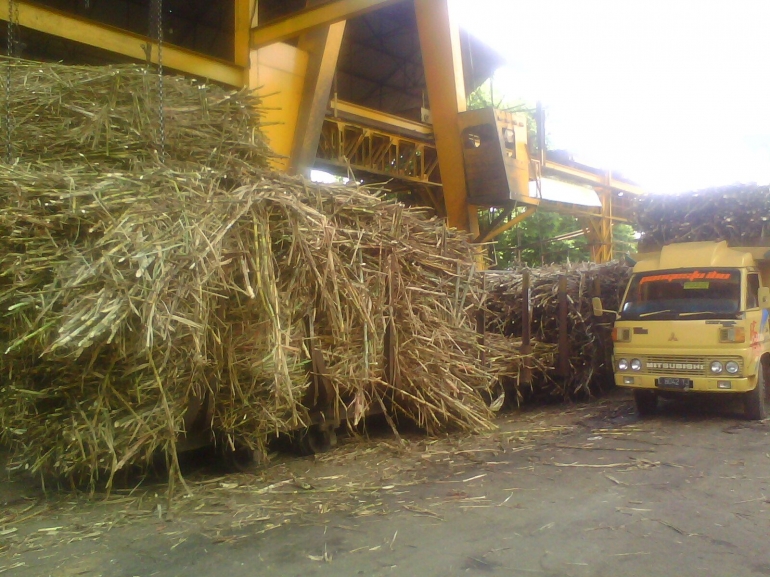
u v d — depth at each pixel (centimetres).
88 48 1089
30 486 585
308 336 645
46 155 630
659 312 872
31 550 443
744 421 857
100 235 516
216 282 549
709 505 526
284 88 1250
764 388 888
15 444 558
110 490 568
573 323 1049
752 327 842
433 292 799
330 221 684
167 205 541
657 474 617
